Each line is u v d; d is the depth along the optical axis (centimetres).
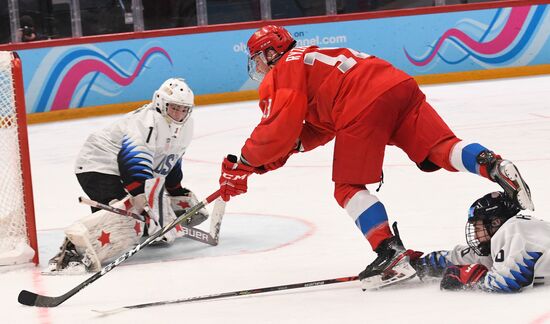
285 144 1097
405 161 2244
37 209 1962
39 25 4175
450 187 1833
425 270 1080
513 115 3030
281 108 1084
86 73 3906
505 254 969
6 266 1342
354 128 1080
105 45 3922
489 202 1000
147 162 1345
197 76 4050
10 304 1128
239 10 4406
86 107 3925
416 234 1410
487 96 3628
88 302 1119
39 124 3841
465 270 1005
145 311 1044
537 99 3416
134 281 1221
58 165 2683
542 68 4288
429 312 941
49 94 3872
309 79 1113
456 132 2738
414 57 4206
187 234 1410
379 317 942
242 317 990
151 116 1360
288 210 1722
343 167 1091
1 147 1358
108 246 1309
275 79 1111
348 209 1096
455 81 4244
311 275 1186
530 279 960
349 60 1105
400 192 1819
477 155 1033
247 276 1208
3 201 1359
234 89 4103
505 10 4234
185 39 4016
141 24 4100
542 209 1527
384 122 1082
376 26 4175
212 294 1102
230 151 2695
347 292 1073
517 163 2084
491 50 4253
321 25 4134
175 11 4303
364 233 1076
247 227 1577
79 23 4044
